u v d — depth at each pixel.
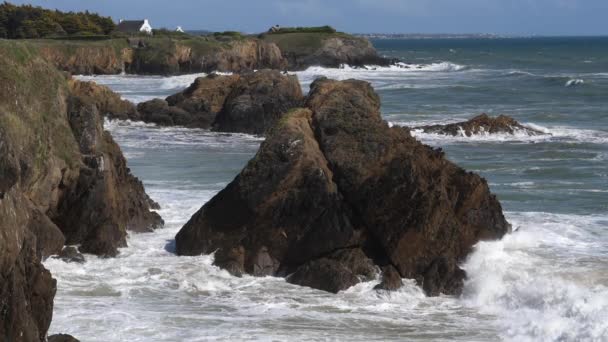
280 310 53.53
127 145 138.62
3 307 35.84
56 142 69.38
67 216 68.06
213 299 55.69
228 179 100.94
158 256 64.88
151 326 49.72
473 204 63.06
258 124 160.12
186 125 167.25
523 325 50.59
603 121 177.12
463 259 60.34
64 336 42.53
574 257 62.72
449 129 152.00
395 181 60.91
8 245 36.28
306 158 62.84
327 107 67.00
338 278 57.50
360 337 48.78
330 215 61.31
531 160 124.56
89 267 61.50
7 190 36.38
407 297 56.06
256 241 62.44
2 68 67.88
